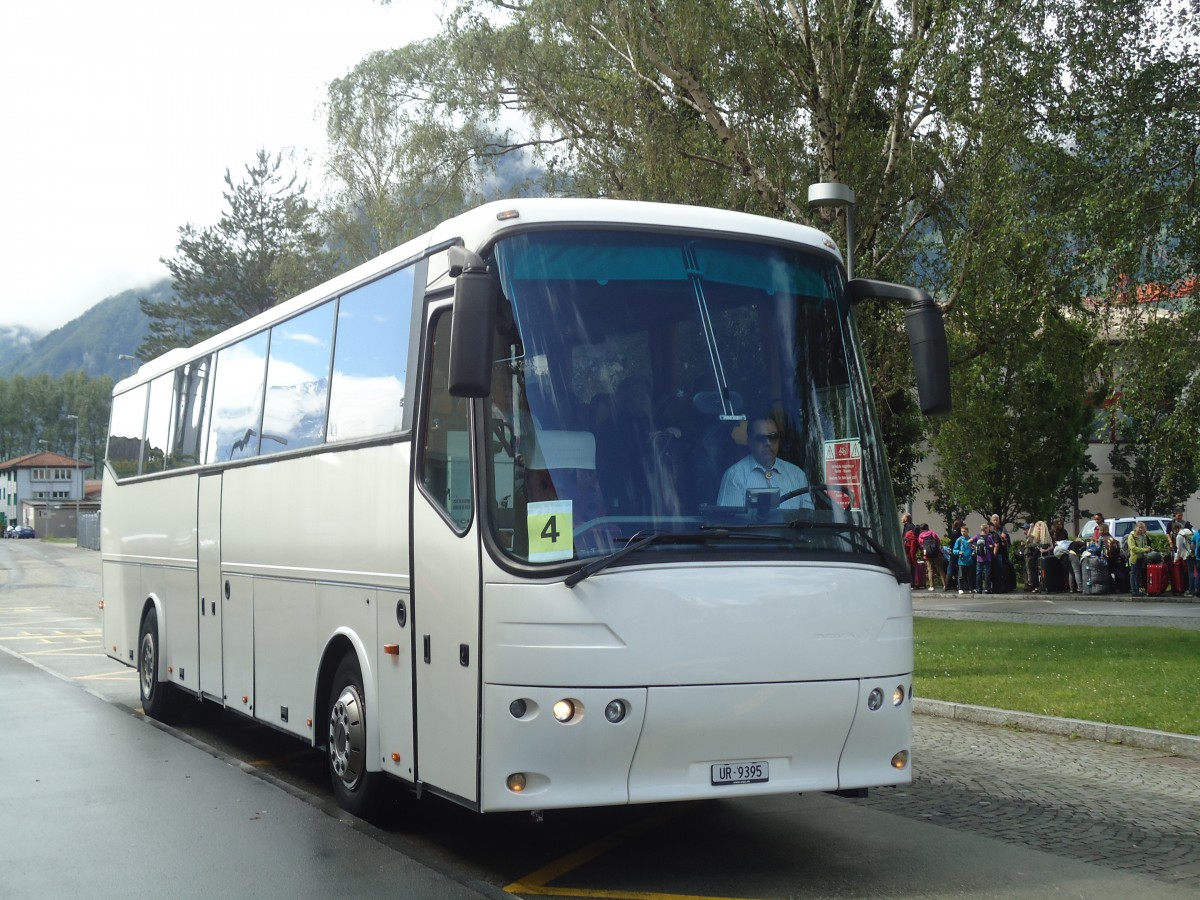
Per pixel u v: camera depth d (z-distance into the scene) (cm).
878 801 862
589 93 2227
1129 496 5809
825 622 641
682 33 2031
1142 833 763
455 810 839
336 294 887
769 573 633
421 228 2820
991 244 1925
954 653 1736
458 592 654
